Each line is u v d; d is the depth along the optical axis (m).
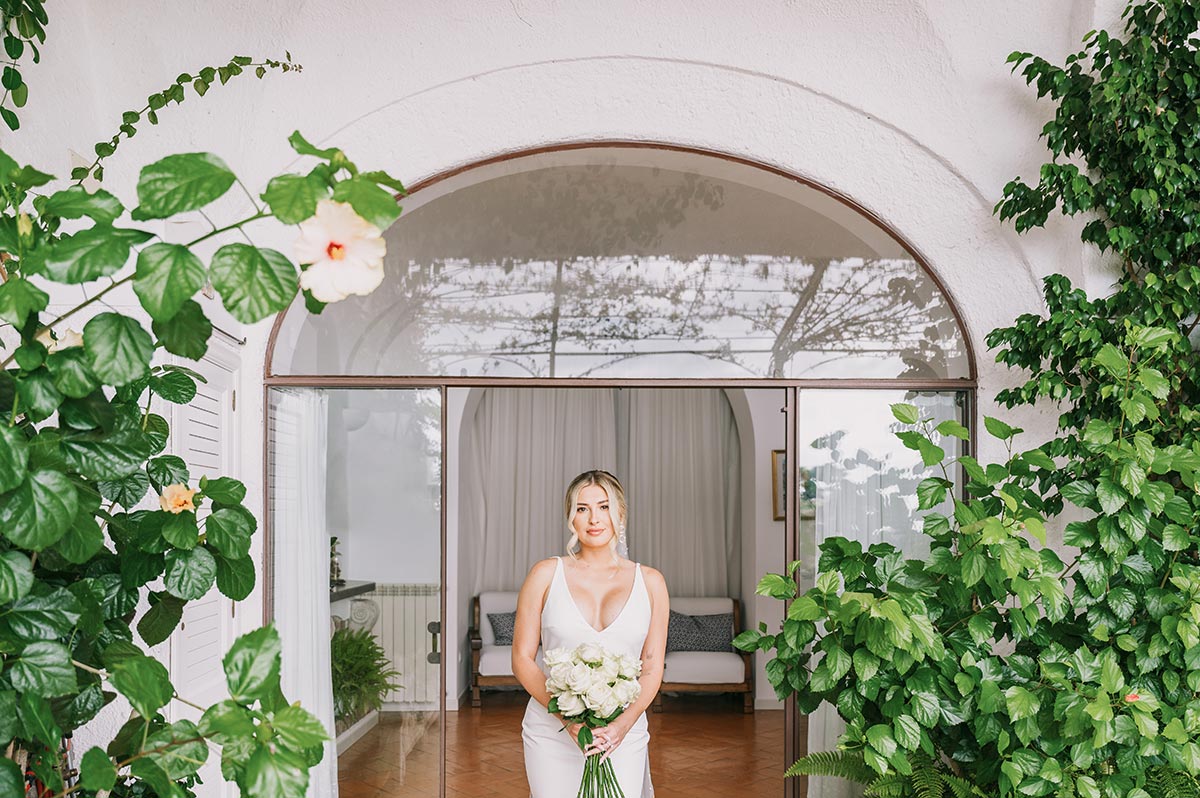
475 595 10.09
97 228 1.50
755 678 9.27
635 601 3.91
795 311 5.15
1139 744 3.67
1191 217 4.34
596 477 4.02
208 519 2.08
